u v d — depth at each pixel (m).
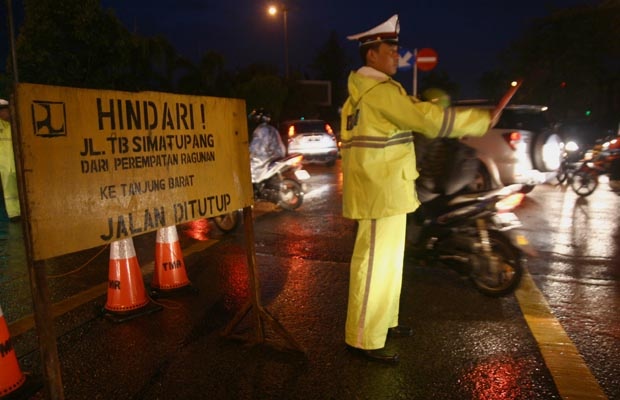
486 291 4.88
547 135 9.13
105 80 13.20
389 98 3.31
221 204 3.71
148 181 3.21
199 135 3.54
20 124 2.49
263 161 8.95
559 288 5.12
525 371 3.56
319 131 17.19
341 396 3.32
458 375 3.53
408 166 3.52
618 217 8.31
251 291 3.95
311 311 4.69
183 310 4.80
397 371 3.59
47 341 2.60
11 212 9.18
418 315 4.53
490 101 9.66
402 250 3.74
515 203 4.78
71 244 2.75
